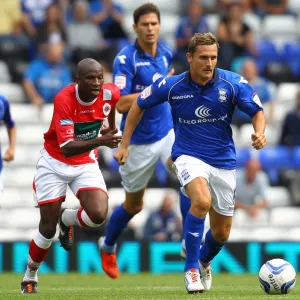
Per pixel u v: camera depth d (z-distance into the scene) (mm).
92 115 28438
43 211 28844
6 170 59156
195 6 64000
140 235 53344
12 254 45094
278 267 27719
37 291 29938
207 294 27609
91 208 28406
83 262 45250
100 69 27531
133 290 31438
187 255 27250
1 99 35344
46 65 61719
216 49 26844
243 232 56375
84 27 65500
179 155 27922
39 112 61750
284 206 58938
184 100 27609
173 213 50281
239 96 27516
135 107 28734
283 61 68938
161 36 70188
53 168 28875
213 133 27766
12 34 65812
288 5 74750
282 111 65125
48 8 63125
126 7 72438
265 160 60000
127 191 35656
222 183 27984
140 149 34938
